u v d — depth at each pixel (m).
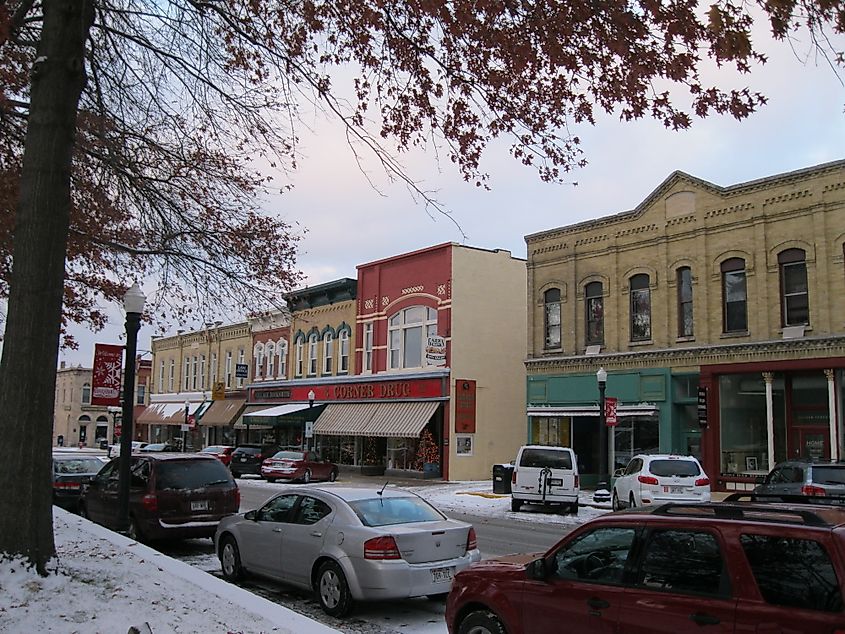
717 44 5.68
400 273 37.28
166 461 13.45
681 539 5.34
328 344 42.19
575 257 29.41
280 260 13.65
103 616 6.37
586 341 28.89
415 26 8.71
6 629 5.84
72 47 7.88
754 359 23.64
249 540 10.44
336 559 8.88
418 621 8.76
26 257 7.47
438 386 34.03
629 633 5.31
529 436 30.31
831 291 22.17
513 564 6.55
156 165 12.49
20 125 13.10
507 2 7.68
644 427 26.78
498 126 9.14
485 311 35.22
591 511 22.19
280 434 44.59
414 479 34.28
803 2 4.94
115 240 13.07
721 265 24.91
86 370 82.81
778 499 6.84
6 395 7.30
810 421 22.62
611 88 7.69
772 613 4.66
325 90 9.66
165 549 13.65
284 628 6.48
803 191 22.97
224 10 10.43
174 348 59.66
